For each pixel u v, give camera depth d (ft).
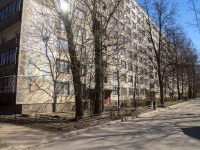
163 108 90.79
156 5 101.96
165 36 105.40
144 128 37.68
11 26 74.33
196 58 148.56
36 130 34.35
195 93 236.02
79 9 46.26
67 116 56.18
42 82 70.90
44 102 71.26
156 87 172.86
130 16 119.24
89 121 41.93
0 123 43.01
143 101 125.29
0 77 72.08
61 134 31.12
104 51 53.57
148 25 112.06
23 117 51.16
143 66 129.08
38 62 68.80
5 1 78.64
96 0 48.24
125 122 46.96
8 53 71.67
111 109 75.66
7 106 70.74
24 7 67.97
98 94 51.13
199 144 25.03
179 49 135.95
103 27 48.96
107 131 35.19
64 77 73.36
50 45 61.00
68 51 45.85
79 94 45.11
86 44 47.65
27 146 25.00
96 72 50.72
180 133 32.01
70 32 44.04
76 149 23.76
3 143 25.38
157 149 22.94
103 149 23.41
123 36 58.29
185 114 63.10
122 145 25.11
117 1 51.90
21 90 65.51
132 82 139.44
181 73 151.74
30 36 66.13
